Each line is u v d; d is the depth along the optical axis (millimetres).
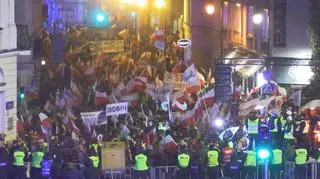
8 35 61688
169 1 116438
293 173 51188
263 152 44094
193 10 99125
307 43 88688
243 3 96062
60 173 48844
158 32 90000
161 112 63750
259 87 73688
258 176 50344
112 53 87188
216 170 49625
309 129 58625
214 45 95875
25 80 77750
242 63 76625
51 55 88375
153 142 53281
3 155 49062
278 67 84438
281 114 60688
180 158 49469
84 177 48531
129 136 54625
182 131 56562
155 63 86875
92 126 56938
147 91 68750
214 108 59875
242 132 55000
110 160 50125
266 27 91938
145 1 124875
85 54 87625
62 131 55219
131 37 99438
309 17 88250
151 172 49562
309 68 83938
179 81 68375
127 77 76312
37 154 49156
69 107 65375
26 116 62812
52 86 78312
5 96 60375
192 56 98125
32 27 89875
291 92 83438
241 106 64188
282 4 89812
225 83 67875
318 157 51844
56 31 107438
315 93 79688
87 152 50156
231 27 97500
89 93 71062
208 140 52906
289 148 52000
